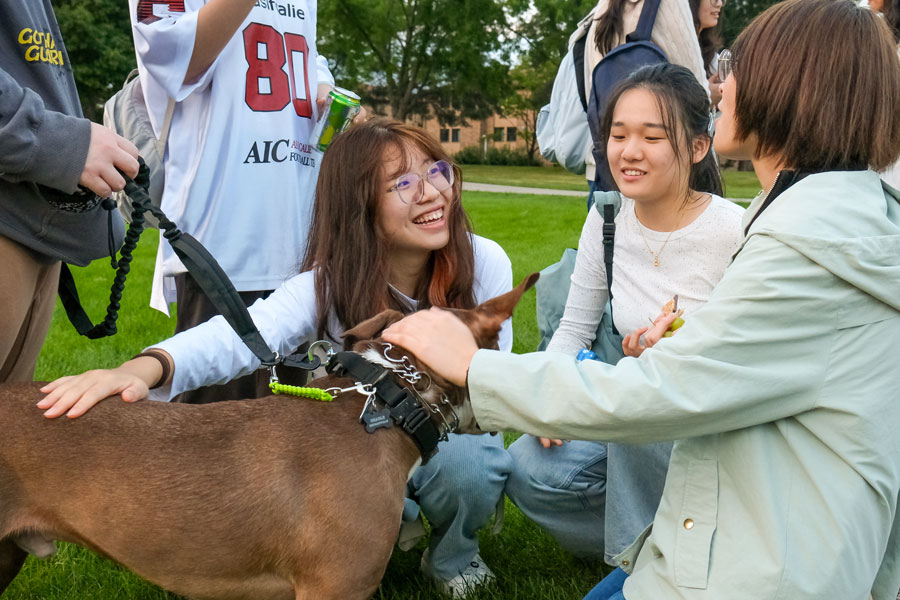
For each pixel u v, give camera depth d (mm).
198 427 2295
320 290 2883
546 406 2033
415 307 3055
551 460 3227
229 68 3395
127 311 7391
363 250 2834
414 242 2893
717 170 3160
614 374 1984
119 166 2496
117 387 2336
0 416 2232
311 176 3787
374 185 2801
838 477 1918
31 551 2357
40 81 2549
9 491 2215
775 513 1915
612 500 3018
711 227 2859
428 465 3090
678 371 1926
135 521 2217
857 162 1996
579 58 4688
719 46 5121
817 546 1891
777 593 1880
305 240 3680
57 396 2270
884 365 1910
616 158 2873
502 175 39344
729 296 1928
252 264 3525
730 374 1899
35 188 2480
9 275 2502
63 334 6543
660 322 2537
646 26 4215
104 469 2211
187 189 3396
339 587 2256
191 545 2234
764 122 2027
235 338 2641
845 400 1905
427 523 3887
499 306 2379
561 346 3281
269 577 2318
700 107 2836
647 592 2109
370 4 39031
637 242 3006
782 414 1934
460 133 61438
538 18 42875
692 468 2072
